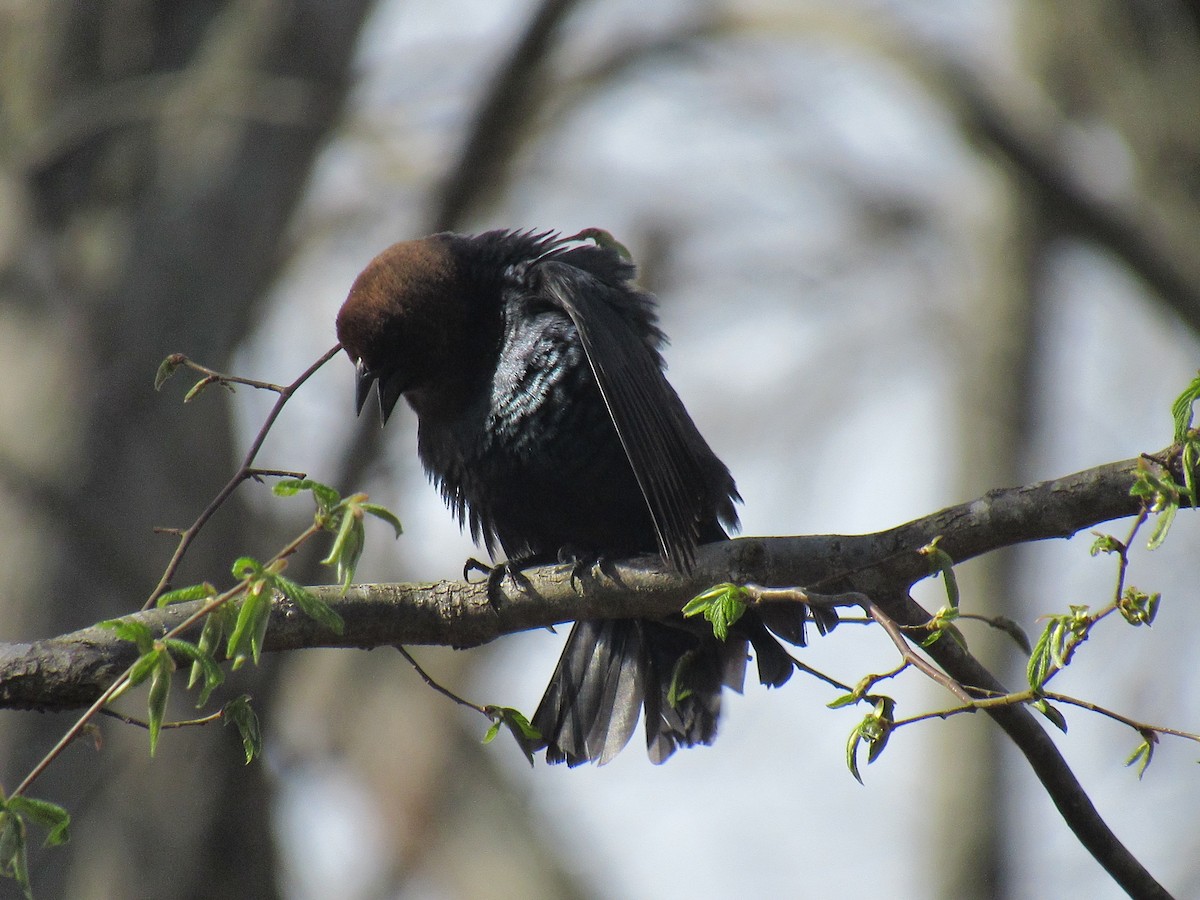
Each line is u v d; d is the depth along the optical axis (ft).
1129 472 20.39
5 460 39.93
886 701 17.60
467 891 79.46
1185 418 18.37
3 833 15.85
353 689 77.36
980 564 68.54
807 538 22.57
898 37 57.72
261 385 20.51
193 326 42.16
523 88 44.34
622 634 28.89
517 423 29.25
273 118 42.45
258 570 16.21
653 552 30.04
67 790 38.93
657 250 67.67
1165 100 50.70
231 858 39.96
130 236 41.98
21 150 41.70
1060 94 60.49
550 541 30.55
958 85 53.57
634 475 28.60
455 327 30.01
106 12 43.01
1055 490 20.81
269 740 42.27
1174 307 49.24
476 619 23.25
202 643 16.28
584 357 28.91
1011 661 67.67
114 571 39.58
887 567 21.75
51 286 41.32
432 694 78.28
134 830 39.06
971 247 73.20
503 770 85.76
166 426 41.34
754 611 26.25
